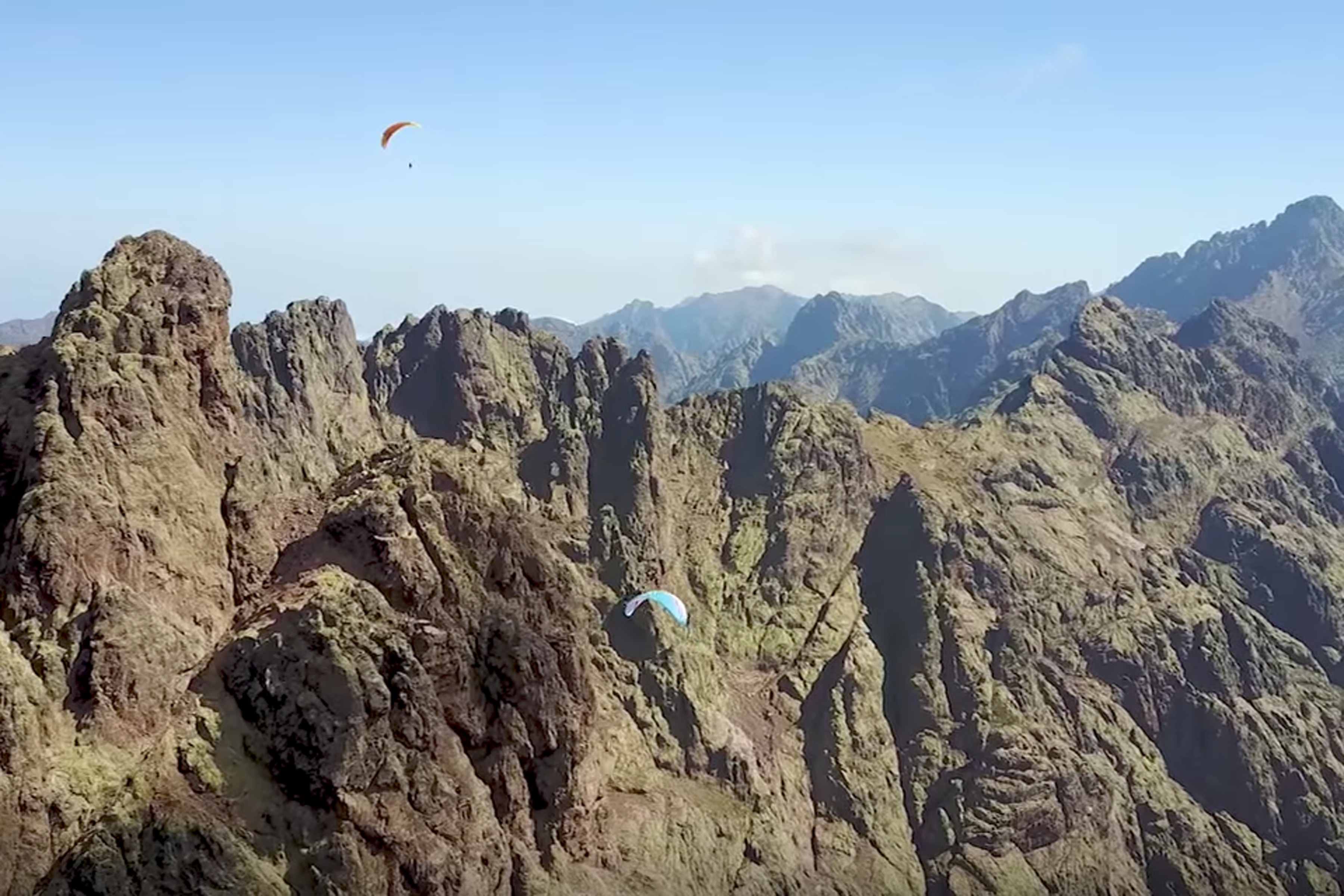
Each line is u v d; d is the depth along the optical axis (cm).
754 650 13438
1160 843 12950
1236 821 13575
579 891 7719
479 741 7212
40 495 6328
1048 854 12325
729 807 11062
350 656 6469
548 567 8300
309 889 5881
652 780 10644
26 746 5669
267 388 11506
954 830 12200
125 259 7700
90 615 6175
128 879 5391
